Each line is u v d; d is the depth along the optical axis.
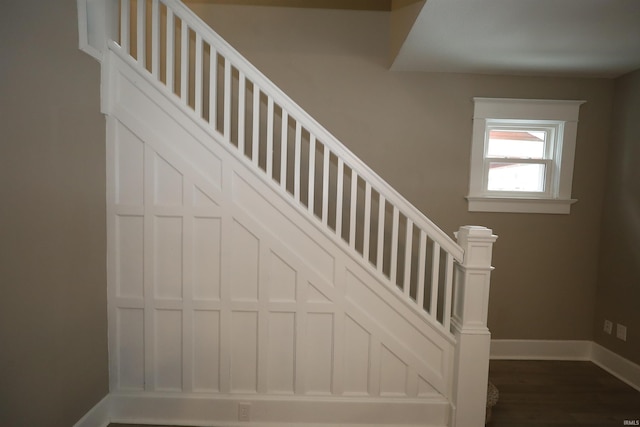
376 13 2.83
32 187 1.46
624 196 2.78
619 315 2.80
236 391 2.08
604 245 2.97
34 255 1.48
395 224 2.05
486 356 1.99
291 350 2.07
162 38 2.80
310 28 2.84
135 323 2.05
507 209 2.97
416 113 2.90
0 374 1.33
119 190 1.99
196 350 2.06
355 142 2.90
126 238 2.01
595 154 2.98
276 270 2.04
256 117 2.00
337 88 2.87
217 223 2.02
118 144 1.98
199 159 1.99
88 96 1.80
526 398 2.46
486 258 1.98
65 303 1.67
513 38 2.22
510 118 2.92
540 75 2.91
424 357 2.08
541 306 3.06
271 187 2.00
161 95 1.96
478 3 1.80
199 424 2.05
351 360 2.08
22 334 1.43
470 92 2.91
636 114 2.70
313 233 2.02
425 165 2.94
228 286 2.04
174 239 2.02
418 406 2.08
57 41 1.58
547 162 3.04
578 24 2.01
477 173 2.94
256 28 2.82
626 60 2.54
